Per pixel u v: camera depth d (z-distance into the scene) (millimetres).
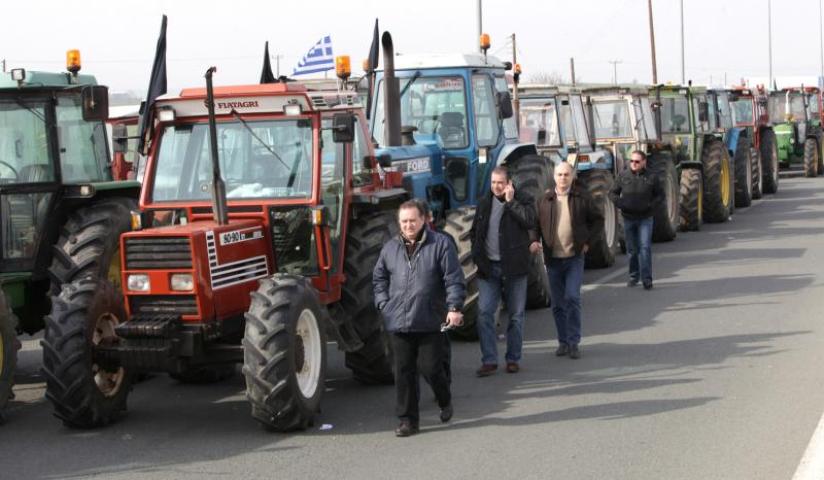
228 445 7500
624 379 9016
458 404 8422
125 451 7438
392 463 6898
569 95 17031
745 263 15844
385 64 11719
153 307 7781
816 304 12195
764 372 9000
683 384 8719
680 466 6551
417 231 7500
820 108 35375
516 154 13188
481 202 9375
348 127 8375
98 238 9555
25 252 9688
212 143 7996
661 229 18641
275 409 7516
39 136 9703
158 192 8594
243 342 7535
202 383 9656
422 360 7578
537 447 7113
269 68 9953
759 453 6730
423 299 7441
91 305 7891
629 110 18812
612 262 16406
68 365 7770
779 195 28203
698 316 11805
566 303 9938
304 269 8461
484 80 12945
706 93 22750
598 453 6906
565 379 9125
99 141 10445
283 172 8484
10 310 8469
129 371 8258
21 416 8602
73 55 10125
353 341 8859
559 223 9867
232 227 8023
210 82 7930
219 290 7832
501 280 9453
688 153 20984
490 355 9391
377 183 9688
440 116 12656
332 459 7047
